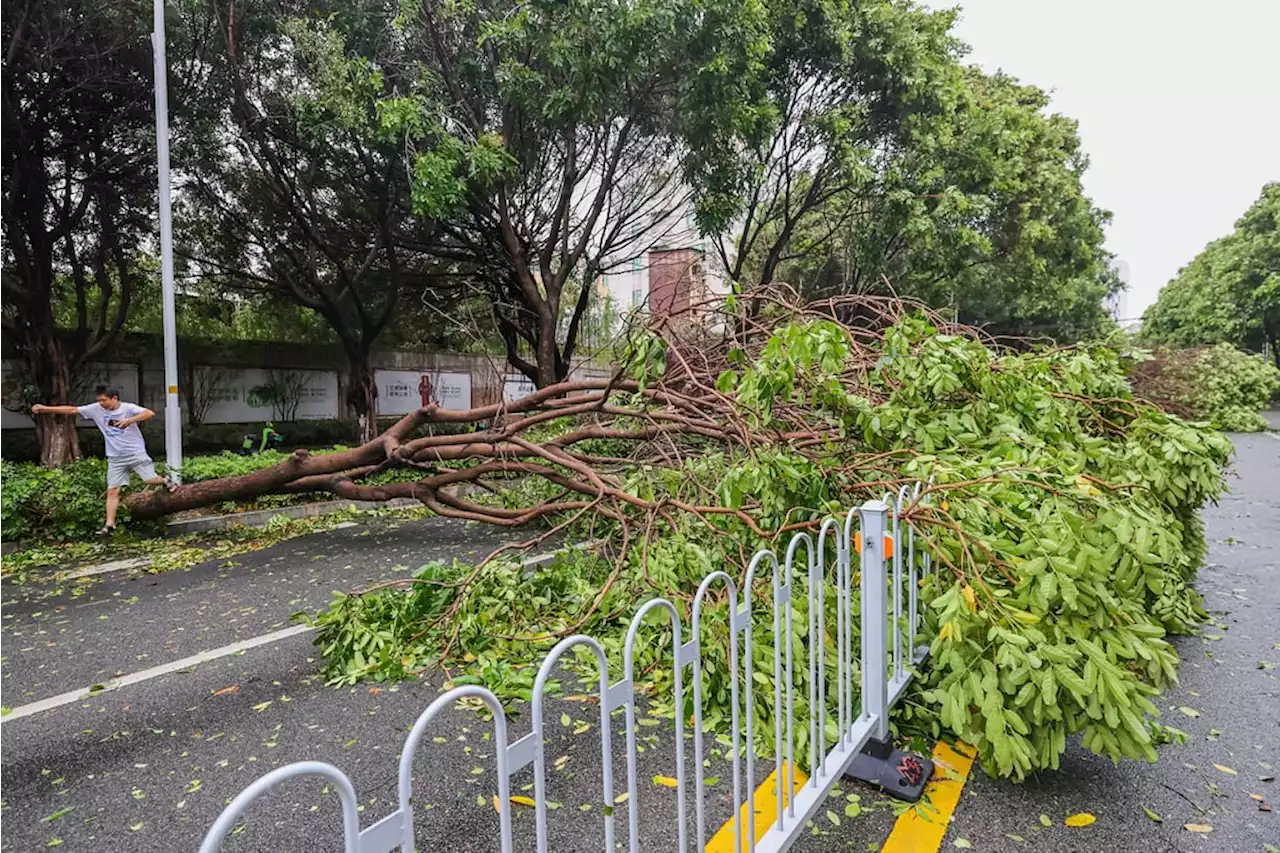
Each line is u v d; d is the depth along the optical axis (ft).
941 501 8.58
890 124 36.60
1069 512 7.35
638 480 14.39
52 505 20.92
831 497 10.84
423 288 41.73
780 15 31.68
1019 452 9.93
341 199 34.40
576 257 33.71
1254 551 18.70
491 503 26.09
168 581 16.94
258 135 29.89
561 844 6.77
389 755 8.57
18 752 8.85
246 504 25.63
